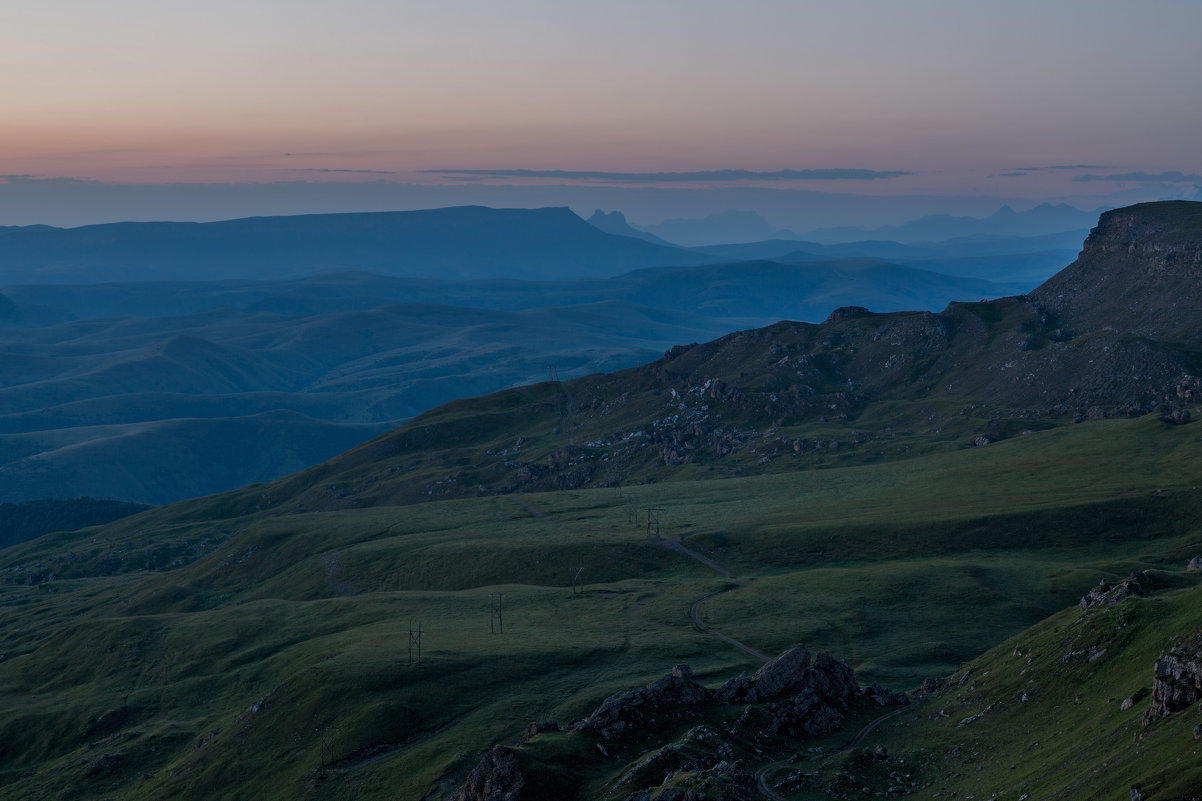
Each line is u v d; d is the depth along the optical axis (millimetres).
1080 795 74562
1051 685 107062
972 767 96125
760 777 101000
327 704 157875
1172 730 75312
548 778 102250
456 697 156250
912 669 159625
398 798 126812
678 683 121500
